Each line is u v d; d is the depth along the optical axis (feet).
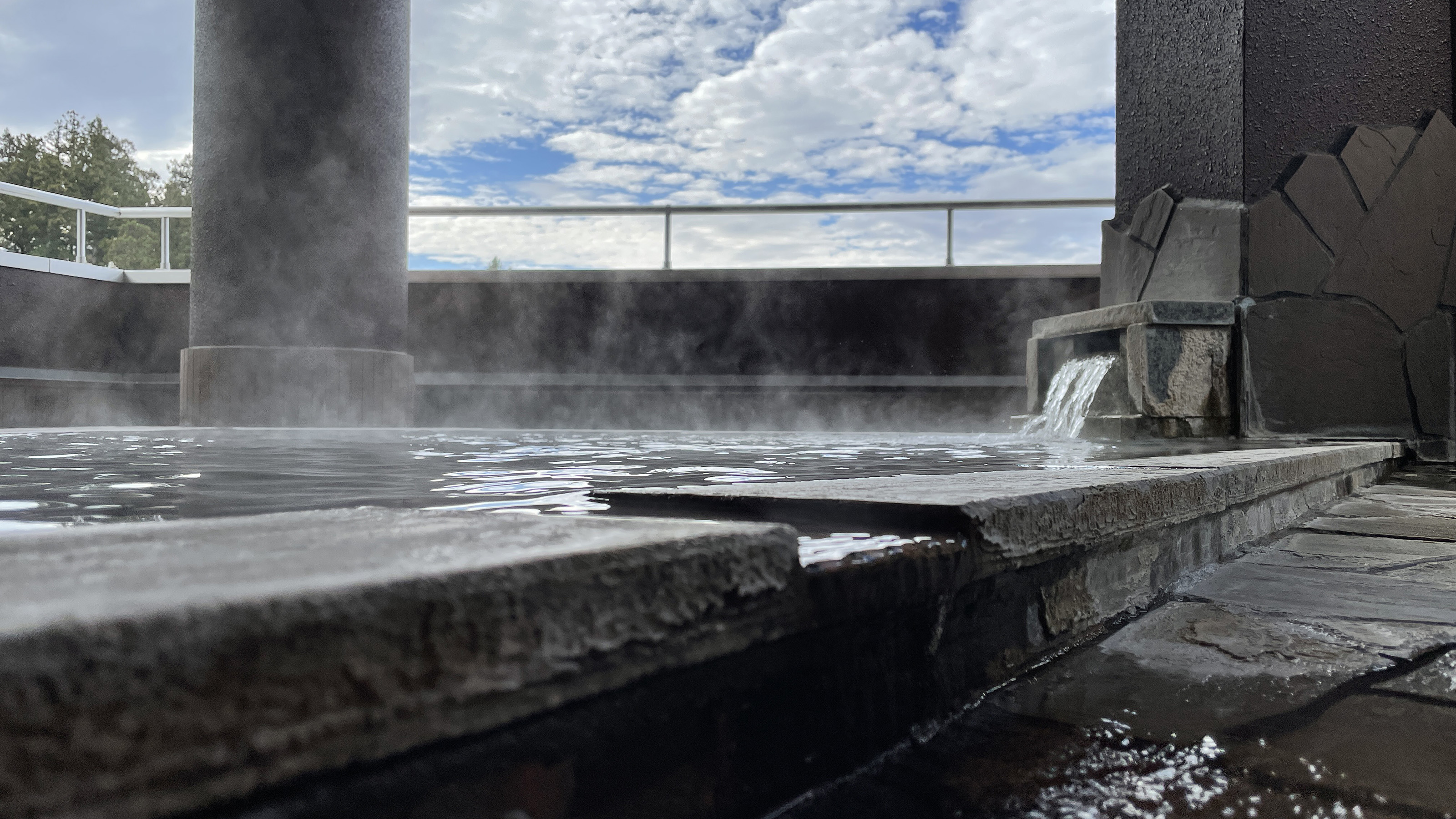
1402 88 16.30
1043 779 2.30
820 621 2.18
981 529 2.89
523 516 2.27
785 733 2.09
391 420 22.52
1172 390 15.80
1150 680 3.20
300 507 3.86
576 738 1.56
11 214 80.18
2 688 0.85
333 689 1.16
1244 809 2.12
